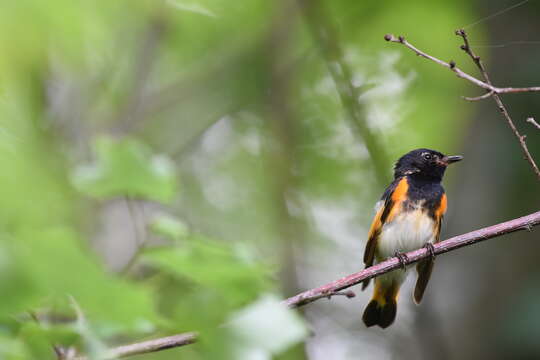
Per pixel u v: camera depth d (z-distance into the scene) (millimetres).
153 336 3455
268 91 15398
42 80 10289
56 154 7754
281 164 14680
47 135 9602
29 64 6426
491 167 10797
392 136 13703
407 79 13617
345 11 13164
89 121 13133
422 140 13562
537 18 11602
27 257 2031
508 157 10750
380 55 13555
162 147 15367
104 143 3783
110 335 2617
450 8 12094
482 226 10477
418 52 5637
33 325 2594
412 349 13289
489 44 11844
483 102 11438
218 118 15469
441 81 13180
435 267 10703
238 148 15555
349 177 14539
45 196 4781
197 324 2484
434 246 6758
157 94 14586
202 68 14922
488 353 9844
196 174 15195
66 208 5258
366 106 13805
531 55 11305
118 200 10820
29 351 2559
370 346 14227
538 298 9891
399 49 13031
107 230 10703
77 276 2115
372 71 13797
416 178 9648
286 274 13469
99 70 12758
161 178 3756
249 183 14938
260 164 15164
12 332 2588
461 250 10641
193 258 3094
